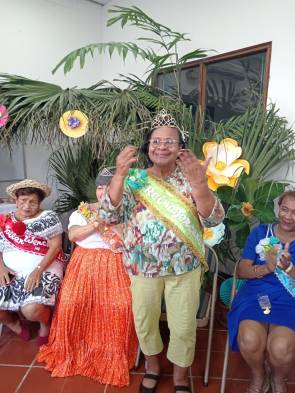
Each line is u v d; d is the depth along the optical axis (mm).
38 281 1688
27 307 1652
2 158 3000
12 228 1742
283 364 1252
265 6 2080
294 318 1311
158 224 1182
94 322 1580
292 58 1978
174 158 1174
